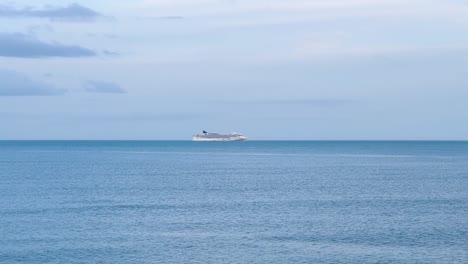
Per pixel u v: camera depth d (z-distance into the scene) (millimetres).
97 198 83812
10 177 120125
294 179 115875
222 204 77375
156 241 53438
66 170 142125
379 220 64250
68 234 56656
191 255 48438
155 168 150875
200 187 99812
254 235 56125
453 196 86188
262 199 82750
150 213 69250
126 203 78188
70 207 74188
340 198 83938
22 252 49375
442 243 52344
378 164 169125
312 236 55656
